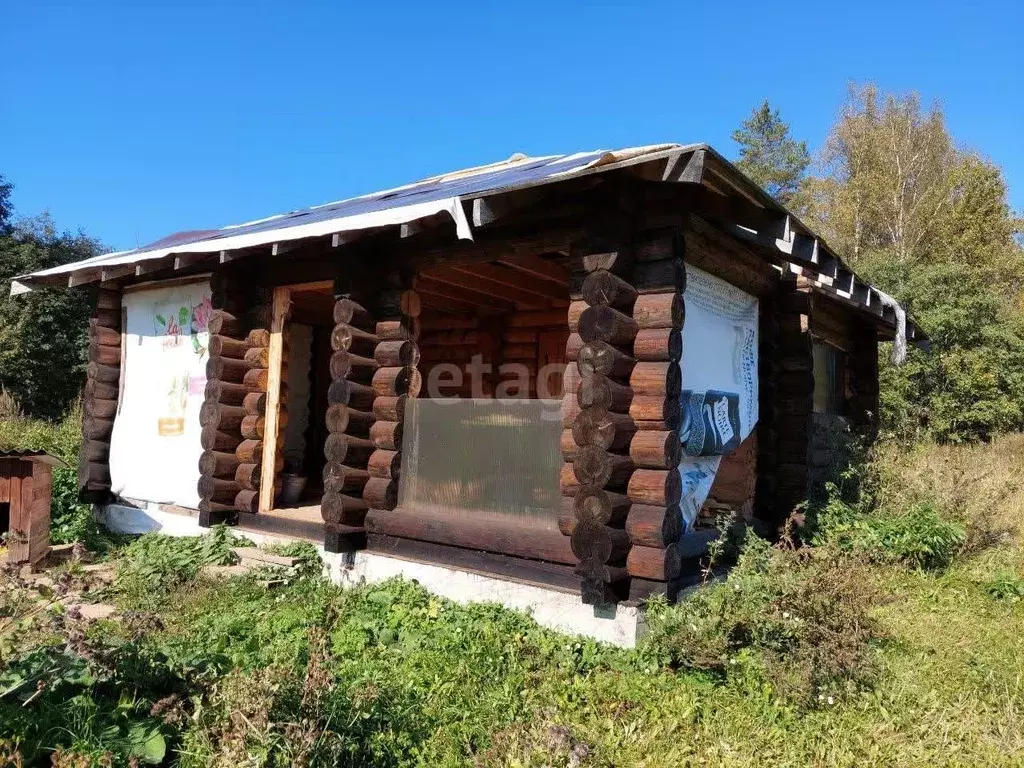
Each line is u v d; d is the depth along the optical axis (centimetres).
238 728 306
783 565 510
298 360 1134
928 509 792
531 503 548
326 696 353
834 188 3206
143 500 858
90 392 909
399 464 630
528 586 530
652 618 475
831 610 454
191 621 556
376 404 641
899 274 1931
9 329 1798
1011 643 534
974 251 2684
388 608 552
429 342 1139
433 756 357
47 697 336
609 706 412
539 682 444
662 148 504
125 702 349
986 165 2870
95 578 423
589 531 486
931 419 1723
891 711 423
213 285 776
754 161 3778
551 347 1033
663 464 488
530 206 536
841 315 1033
